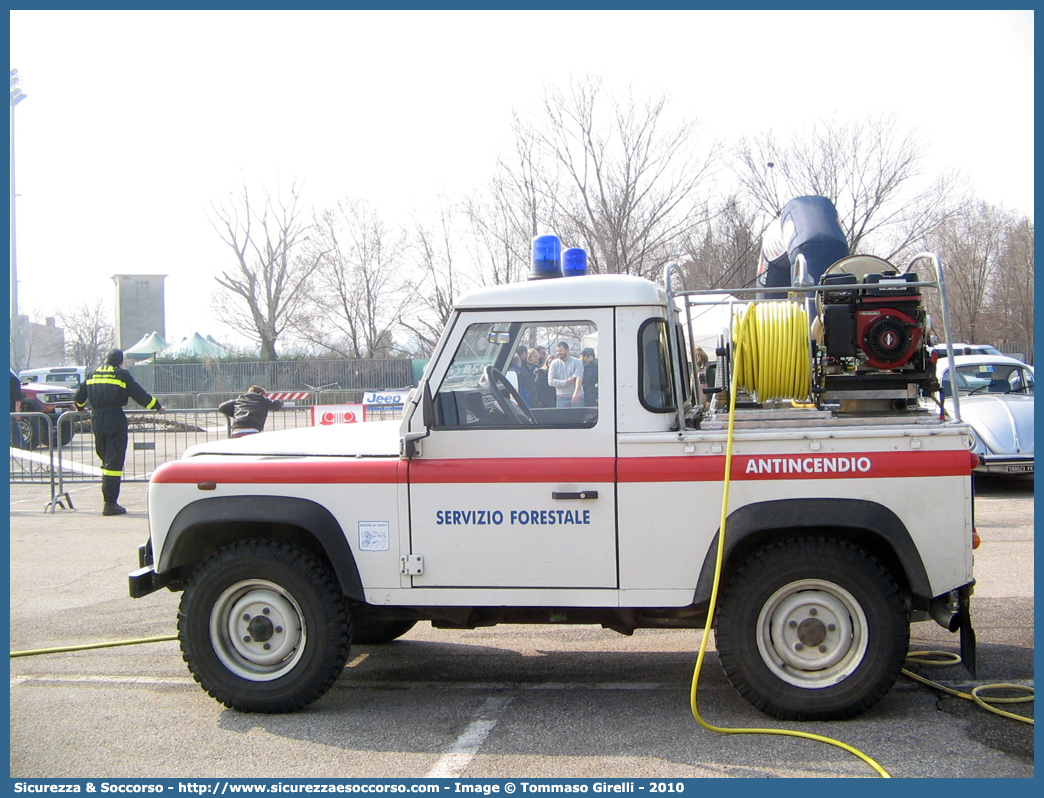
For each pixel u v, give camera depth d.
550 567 4.25
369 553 4.38
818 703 4.09
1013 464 10.58
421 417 4.37
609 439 4.23
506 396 4.36
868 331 4.29
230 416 11.55
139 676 5.18
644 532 4.20
